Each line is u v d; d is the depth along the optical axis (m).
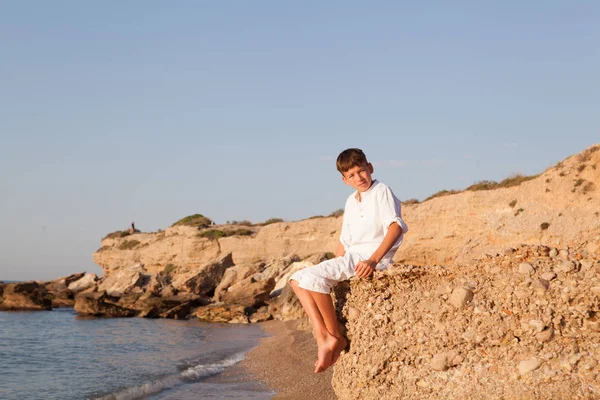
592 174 25.61
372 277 4.75
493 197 28.31
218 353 18.50
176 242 50.25
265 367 14.69
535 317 4.22
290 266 36.94
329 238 41.41
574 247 4.59
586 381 3.99
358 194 5.23
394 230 4.84
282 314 29.33
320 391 10.38
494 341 4.27
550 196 26.33
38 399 12.07
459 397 4.22
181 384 13.09
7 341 23.56
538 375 4.08
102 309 35.62
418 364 4.46
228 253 44.31
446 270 4.66
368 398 4.57
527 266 4.35
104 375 14.99
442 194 33.56
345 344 4.83
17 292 42.47
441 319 4.48
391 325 4.64
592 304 4.14
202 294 40.47
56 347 21.62
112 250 57.03
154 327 29.03
